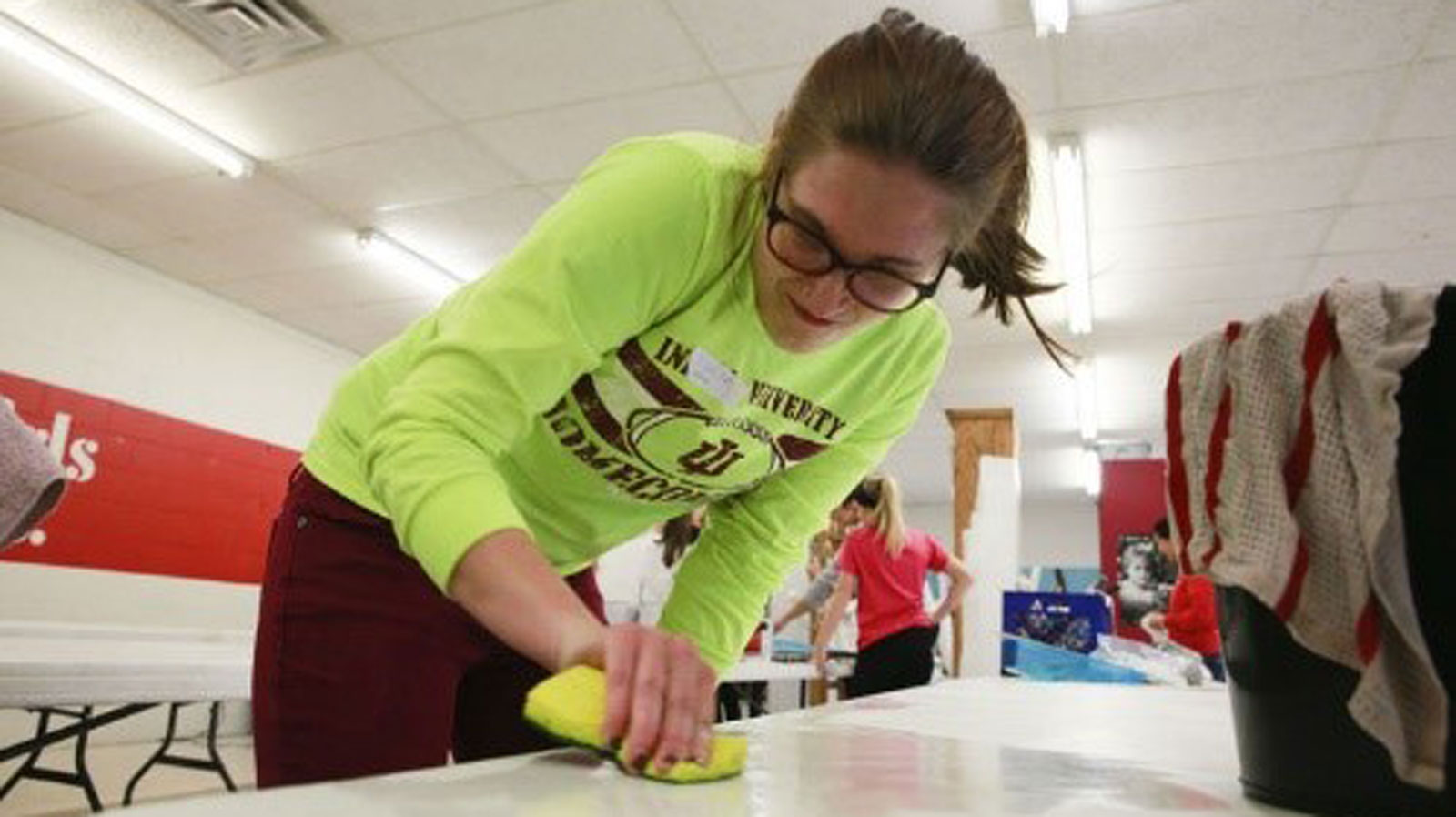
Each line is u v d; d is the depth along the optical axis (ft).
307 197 15.30
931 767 2.17
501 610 1.91
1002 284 3.09
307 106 12.61
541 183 14.37
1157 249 15.64
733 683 14.24
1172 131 11.94
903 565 13.51
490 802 1.45
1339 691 1.74
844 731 2.89
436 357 2.33
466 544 1.95
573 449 3.18
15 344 16.40
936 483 39.47
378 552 2.98
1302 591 1.74
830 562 17.17
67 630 13.02
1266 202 13.83
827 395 3.25
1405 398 1.66
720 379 2.97
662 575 16.37
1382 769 1.69
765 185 2.65
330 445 3.16
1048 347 3.37
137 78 12.12
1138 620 24.14
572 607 1.93
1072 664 10.07
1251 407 1.91
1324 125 11.71
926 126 2.28
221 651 8.52
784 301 2.73
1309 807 1.76
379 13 10.62
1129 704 4.58
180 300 19.30
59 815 10.53
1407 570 1.62
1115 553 26.53
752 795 1.67
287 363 21.81
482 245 16.71
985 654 17.42
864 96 2.31
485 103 12.27
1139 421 27.78
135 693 6.11
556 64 11.33
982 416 19.70
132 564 17.92
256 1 10.56
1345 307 1.79
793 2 10.02
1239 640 1.95
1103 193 13.69
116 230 17.04
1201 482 1.99
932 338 3.51
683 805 1.53
